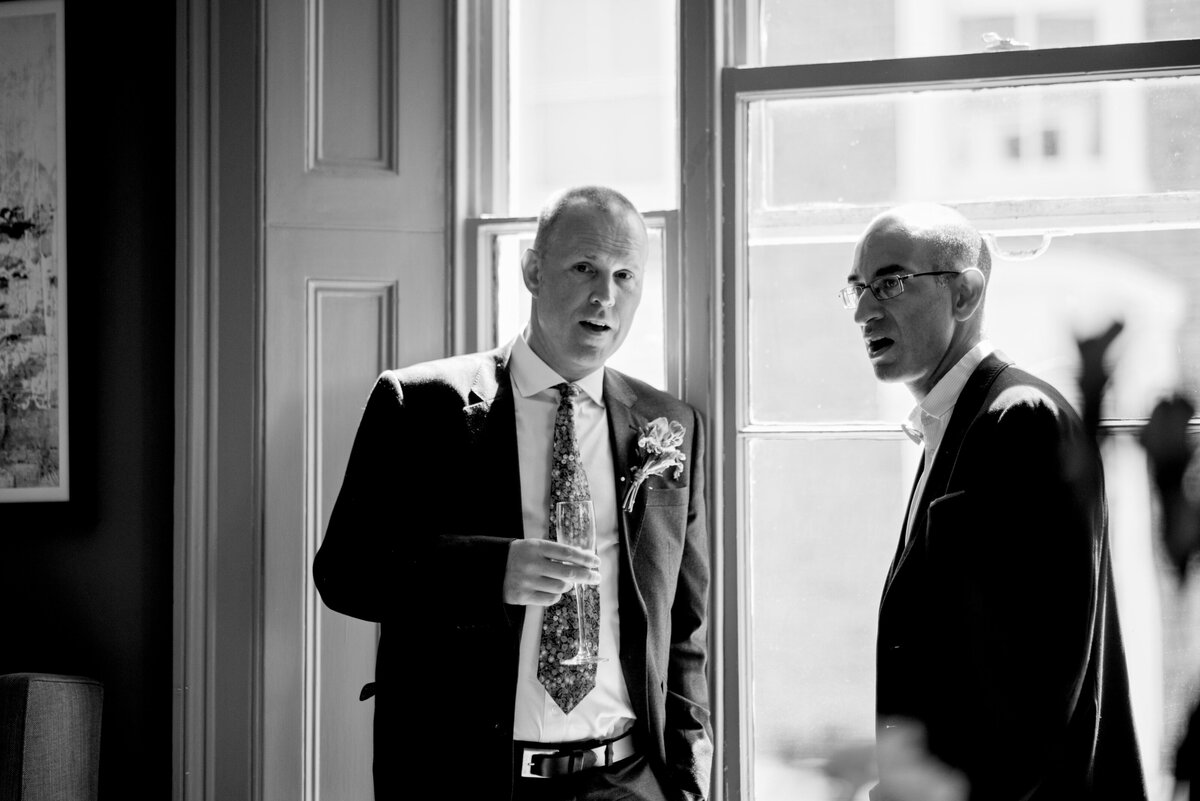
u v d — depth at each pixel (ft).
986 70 7.63
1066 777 5.24
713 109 7.96
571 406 7.04
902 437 7.73
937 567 5.54
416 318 8.43
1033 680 5.14
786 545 7.89
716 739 7.73
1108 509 5.57
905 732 5.63
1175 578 2.26
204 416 8.32
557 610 6.73
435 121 8.48
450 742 6.54
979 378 5.92
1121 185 7.51
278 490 8.25
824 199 7.94
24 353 8.68
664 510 7.09
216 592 8.25
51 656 8.58
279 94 8.38
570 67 8.54
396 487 6.85
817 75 7.86
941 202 7.76
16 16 8.71
